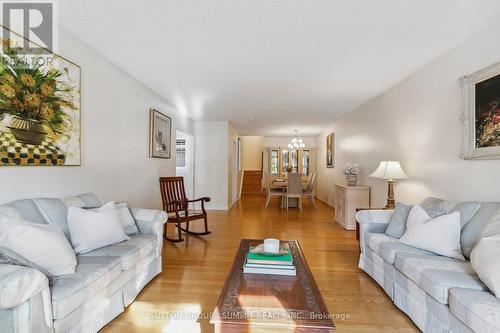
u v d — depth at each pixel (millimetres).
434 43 2488
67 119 2338
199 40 2469
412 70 3176
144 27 2244
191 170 6523
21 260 1364
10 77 1851
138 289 2213
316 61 2936
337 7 1938
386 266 2234
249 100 4625
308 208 6887
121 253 1977
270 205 7391
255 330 1131
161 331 1756
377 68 3115
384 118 4102
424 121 3057
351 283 2484
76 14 2049
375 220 2742
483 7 1923
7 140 1827
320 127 7621
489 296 1350
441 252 1975
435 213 2287
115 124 3104
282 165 9828
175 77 3488
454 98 2564
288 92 4121
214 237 4031
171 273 2684
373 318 1930
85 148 2594
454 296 1424
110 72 2986
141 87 3729
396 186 3697
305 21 2131
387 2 1872
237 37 2404
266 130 8352
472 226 1955
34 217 1787
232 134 7320
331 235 4168
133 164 3539
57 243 1599
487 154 2164
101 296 1719
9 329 1121
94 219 2049
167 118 4672
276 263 1644
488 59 2178
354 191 4570
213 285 2424
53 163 2195
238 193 8844
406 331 1781
